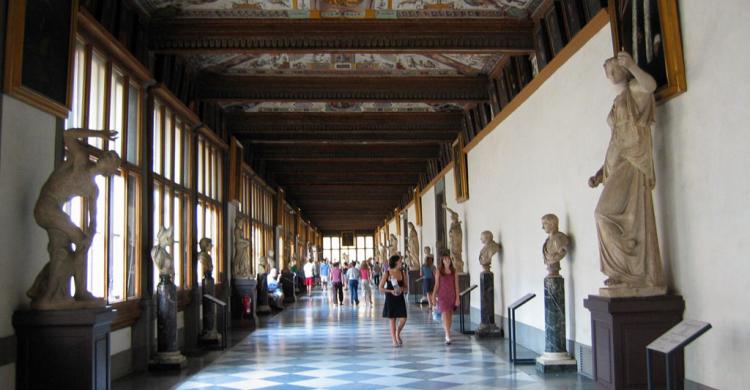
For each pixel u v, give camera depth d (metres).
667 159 6.42
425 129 18.25
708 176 5.70
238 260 17.61
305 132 18.47
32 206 6.39
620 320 6.22
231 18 10.64
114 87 9.24
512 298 12.80
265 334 14.97
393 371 9.52
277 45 10.78
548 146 10.16
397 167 27.42
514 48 10.88
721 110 5.47
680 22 6.04
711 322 5.71
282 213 31.53
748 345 5.19
